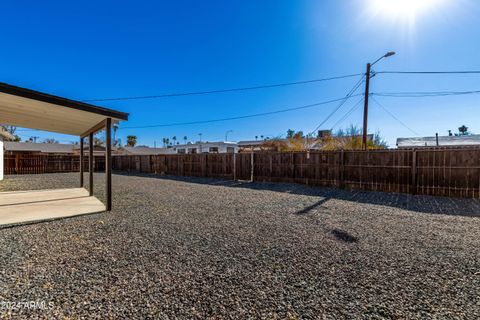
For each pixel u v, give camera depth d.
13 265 2.59
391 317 1.78
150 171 17.56
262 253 2.95
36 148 24.73
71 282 2.25
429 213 5.11
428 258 2.83
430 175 7.33
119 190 8.62
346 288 2.17
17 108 4.96
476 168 6.71
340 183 9.05
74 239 3.45
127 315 1.78
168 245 3.22
